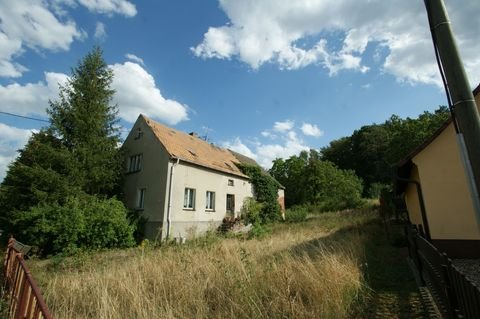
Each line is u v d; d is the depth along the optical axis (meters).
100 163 16.22
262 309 4.12
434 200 7.62
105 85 17.44
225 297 4.55
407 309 4.30
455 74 2.45
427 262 4.52
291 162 42.91
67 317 4.14
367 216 19.19
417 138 19.73
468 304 2.56
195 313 4.23
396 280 5.88
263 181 24.06
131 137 18.80
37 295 3.00
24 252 7.04
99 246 12.64
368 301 4.71
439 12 2.61
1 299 5.16
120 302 4.50
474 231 7.10
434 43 2.67
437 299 4.08
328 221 18.00
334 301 4.19
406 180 8.46
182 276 5.41
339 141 56.53
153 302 4.30
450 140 7.67
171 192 15.68
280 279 4.96
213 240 10.68
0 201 15.08
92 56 17.14
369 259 7.63
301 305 4.04
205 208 18.14
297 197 38.25
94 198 14.47
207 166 18.41
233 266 5.96
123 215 14.30
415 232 5.71
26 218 12.26
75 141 15.52
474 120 2.35
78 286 5.34
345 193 30.92
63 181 14.28
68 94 16.28
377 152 42.41
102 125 16.66
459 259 7.05
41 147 14.61
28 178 14.30
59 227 11.96
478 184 2.27
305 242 9.93
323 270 5.25
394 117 24.09
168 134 19.20
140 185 16.97
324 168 33.78
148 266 6.31
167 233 15.03
